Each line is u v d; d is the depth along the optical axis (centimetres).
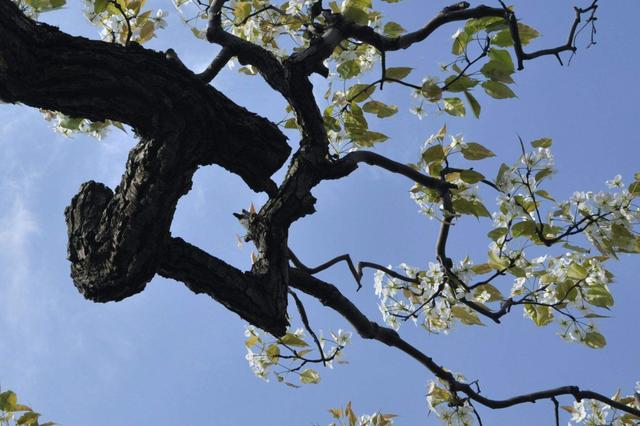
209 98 266
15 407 375
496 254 344
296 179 289
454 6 297
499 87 313
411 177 319
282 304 287
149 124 259
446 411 378
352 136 362
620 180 345
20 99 256
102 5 307
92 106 258
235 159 278
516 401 363
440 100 346
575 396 359
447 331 385
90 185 285
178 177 260
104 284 270
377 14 351
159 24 357
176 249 272
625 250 335
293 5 319
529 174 333
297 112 294
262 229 286
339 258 353
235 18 388
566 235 334
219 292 277
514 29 291
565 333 368
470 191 348
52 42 249
